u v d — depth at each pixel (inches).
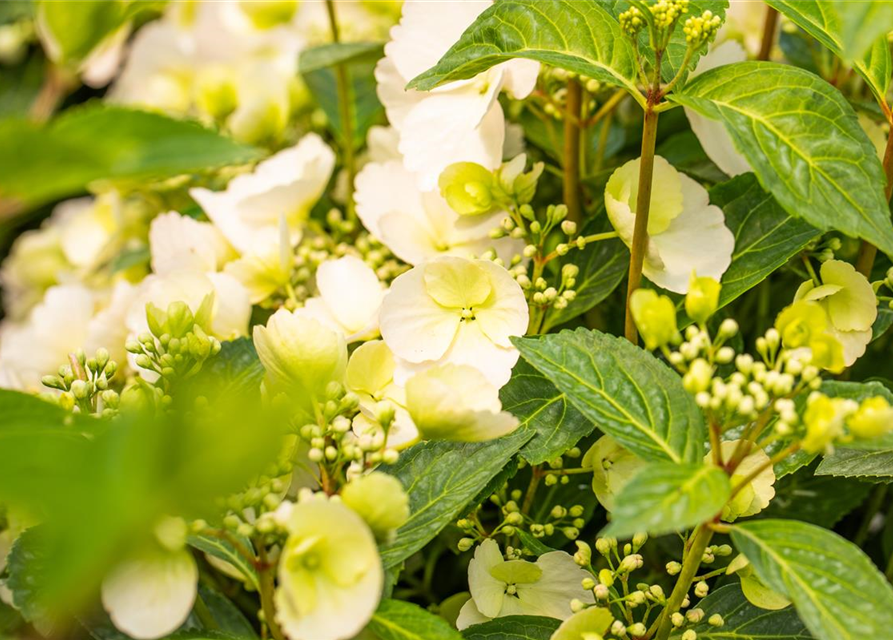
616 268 23.1
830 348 19.0
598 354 20.4
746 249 22.2
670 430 19.9
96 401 22.1
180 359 21.6
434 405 19.9
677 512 18.3
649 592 20.9
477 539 22.2
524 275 22.4
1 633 21.2
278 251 24.0
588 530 24.1
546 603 21.4
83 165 17.1
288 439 20.4
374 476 18.9
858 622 18.4
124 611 19.0
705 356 22.1
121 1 19.2
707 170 25.3
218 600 22.8
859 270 22.4
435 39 22.5
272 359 20.6
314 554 18.9
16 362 25.6
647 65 22.2
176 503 16.8
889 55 21.3
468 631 20.9
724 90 20.4
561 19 20.7
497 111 22.5
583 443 23.3
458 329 21.6
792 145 20.1
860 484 23.9
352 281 22.5
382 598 20.1
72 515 16.7
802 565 18.7
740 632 21.2
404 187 23.6
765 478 20.9
